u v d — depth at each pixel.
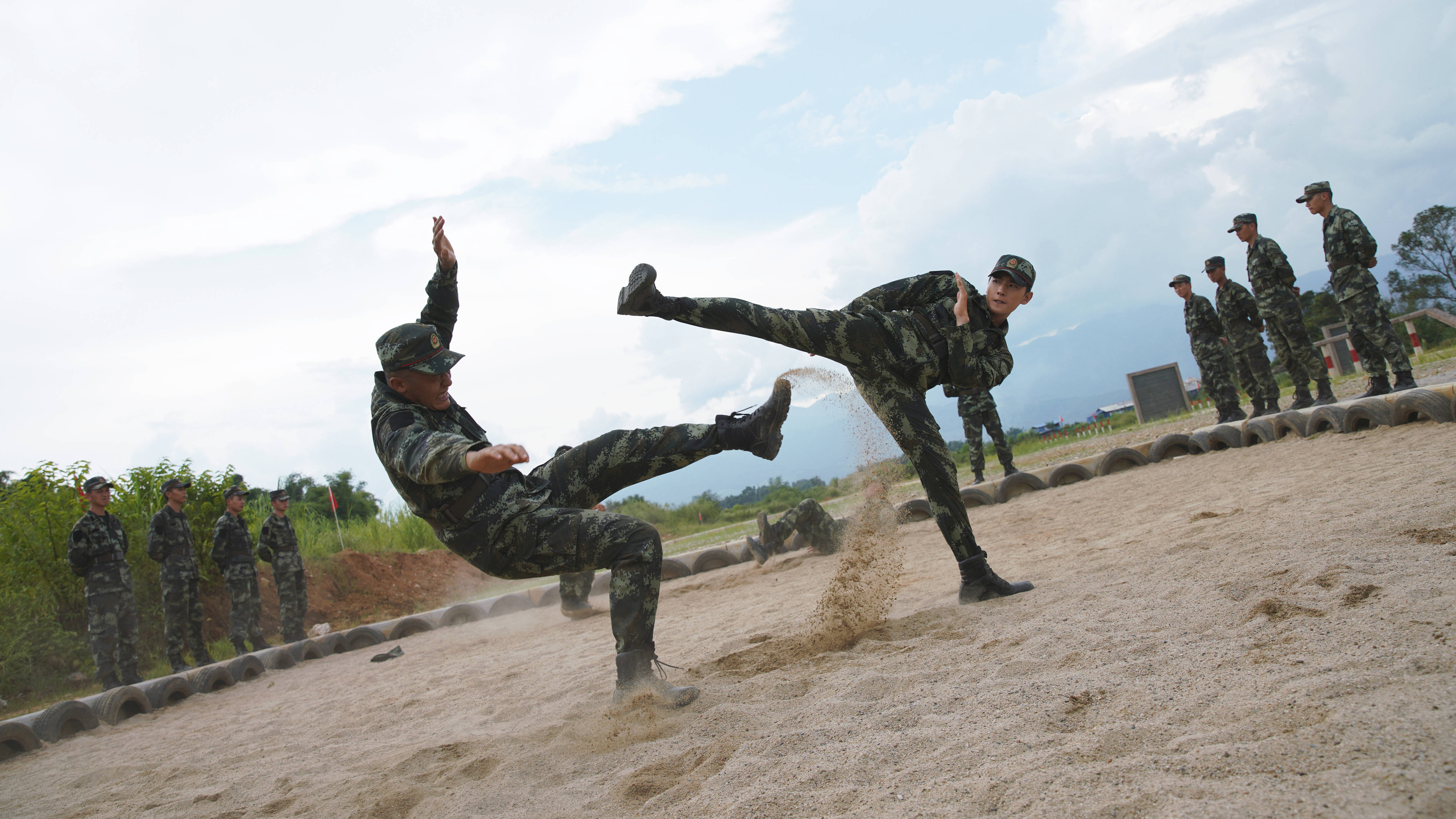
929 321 4.00
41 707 8.95
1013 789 1.72
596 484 3.35
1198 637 2.58
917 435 4.03
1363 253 8.13
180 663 8.89
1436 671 1.83
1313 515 4.18
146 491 12.02
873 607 4.05
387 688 5.74
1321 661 2.08
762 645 3.94
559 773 2.60
